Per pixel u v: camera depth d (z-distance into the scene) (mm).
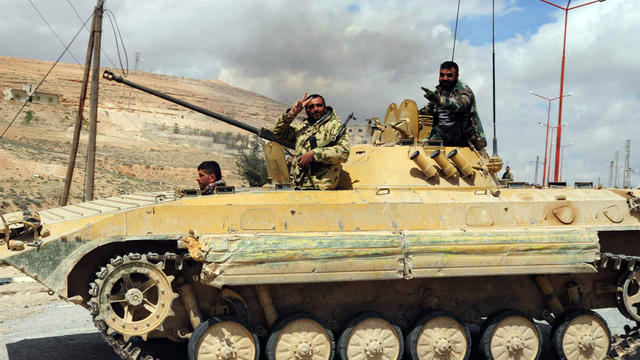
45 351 9445
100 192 49125
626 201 9070
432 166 8836
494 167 9516
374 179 8898
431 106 10516
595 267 8391
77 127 22609
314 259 7441
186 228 7441
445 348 8258
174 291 7703
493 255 8016
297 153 8914
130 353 7113
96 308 6902
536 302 9133
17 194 40031
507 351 8594
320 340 7941
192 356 7410
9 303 13766
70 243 7027
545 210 8719
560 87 23844
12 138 74125
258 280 7270
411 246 7781
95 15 22484
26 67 138250
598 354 8922
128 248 7660
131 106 128500
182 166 83000
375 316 8125
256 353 7664
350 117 8711
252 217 7664
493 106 9586
